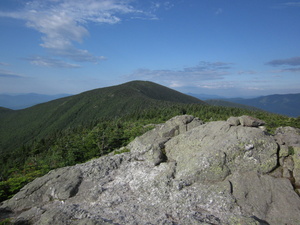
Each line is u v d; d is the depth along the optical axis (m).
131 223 10.70
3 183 24.66
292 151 13.73
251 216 10.32
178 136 18.36
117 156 18.23
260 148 13.85
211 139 16.09
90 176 16.56
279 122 65.94
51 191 15.69
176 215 11.15
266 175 12.83
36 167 50.31
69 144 62.28
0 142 194.38
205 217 10.61
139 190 14.01
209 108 127.00
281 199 11.20
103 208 12.65
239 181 12.62
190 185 13.31
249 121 16.23
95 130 79.38
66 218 11.33
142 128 60.44
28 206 15.10
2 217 14.12
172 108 138.75
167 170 14.88
